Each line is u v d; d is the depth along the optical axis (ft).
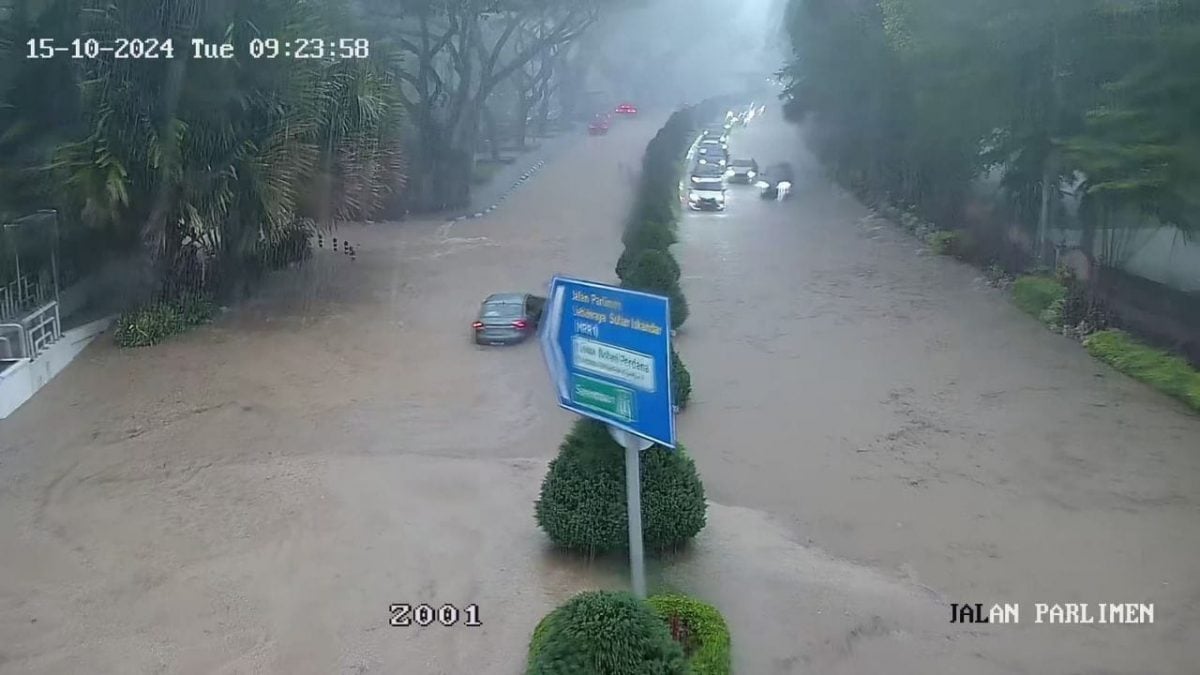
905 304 82.84
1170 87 58.85
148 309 71.82
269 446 50.78
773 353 68.85
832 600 34.32
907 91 112.78
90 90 65.82
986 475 46.98
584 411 29.17
